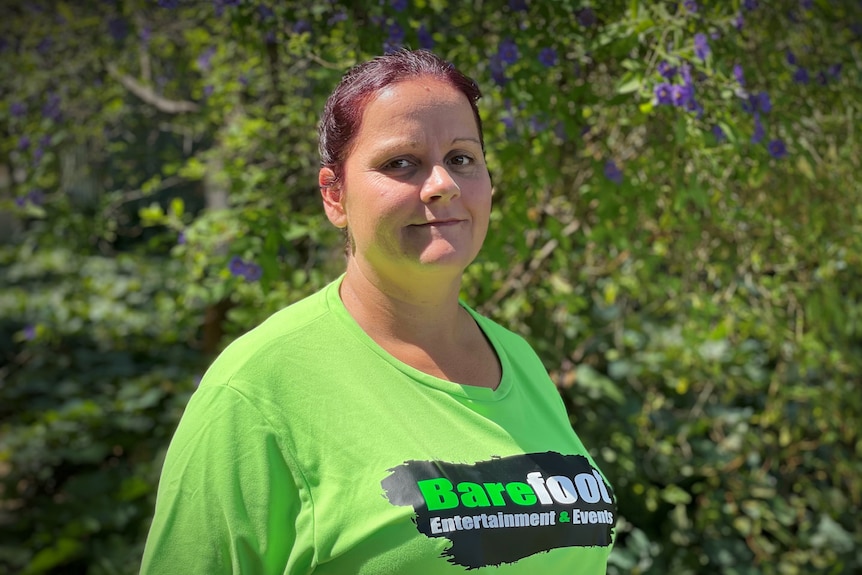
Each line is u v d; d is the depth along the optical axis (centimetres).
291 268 322
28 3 394
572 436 144
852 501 397
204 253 320
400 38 248
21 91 385
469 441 128
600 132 285
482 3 288
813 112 271
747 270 308
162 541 121
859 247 282
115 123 423
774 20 267
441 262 126
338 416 123
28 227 715
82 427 476
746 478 384
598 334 402
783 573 369
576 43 263
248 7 270
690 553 362
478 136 133
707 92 235
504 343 148
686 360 368
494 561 120
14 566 389
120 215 464
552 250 311
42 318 605
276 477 120
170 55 418
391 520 117
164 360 561
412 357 132
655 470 376
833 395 340
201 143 462
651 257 289
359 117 128
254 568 121
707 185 254
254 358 124
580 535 129
